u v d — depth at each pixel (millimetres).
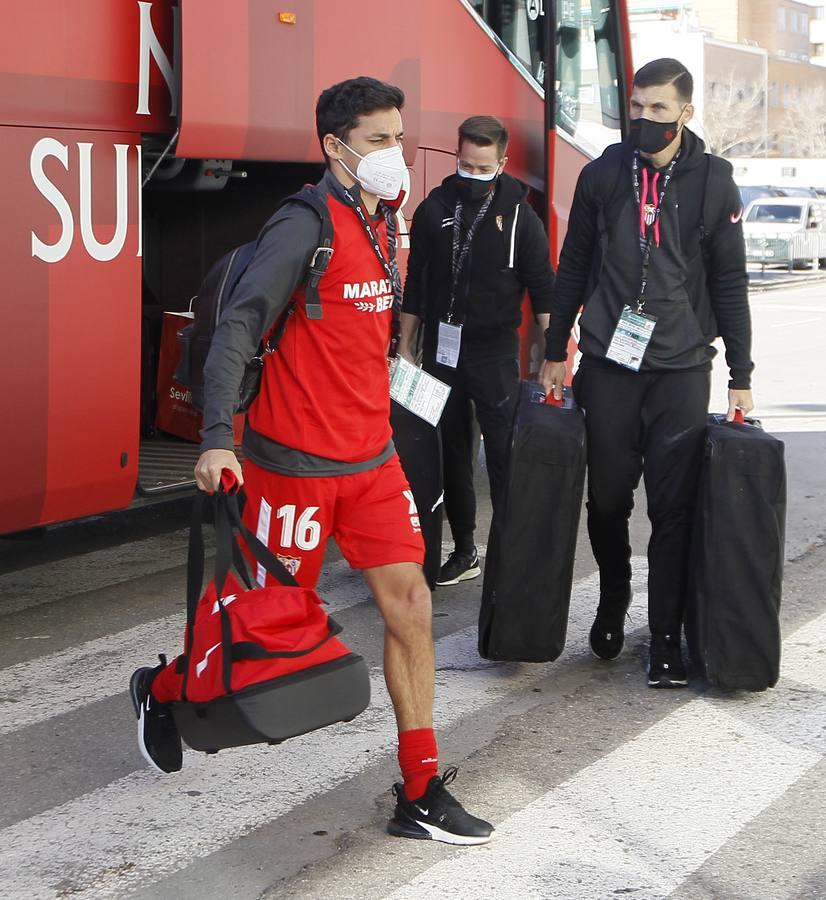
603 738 4246
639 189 4434
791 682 4758
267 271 3260
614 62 7641
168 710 3621
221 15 5160
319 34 5570
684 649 5047
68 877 3344
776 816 3711
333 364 3410
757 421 4711
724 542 4430
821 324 19641
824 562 6348
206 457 3172
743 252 4504
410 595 3498
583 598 5805
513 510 4504
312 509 3461
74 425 4945
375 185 3346
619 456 4613
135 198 5047
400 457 5371
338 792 3848
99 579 6074
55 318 4801
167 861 3430
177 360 6980
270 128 5402
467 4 6453
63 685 4719
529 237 5359
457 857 3455
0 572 6180
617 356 4465
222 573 3219
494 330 5422
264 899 3246
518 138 6922
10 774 3963
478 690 4660
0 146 4527
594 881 3338
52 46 4660
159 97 5066
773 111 84000
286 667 3104
